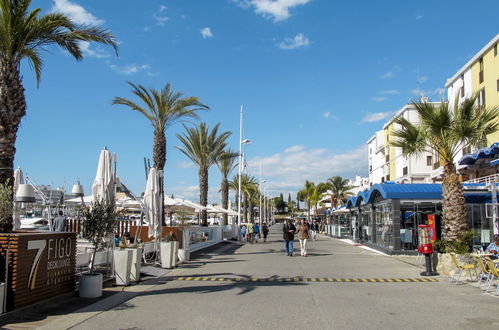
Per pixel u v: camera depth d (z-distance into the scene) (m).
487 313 8.03
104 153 11.83
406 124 14.52
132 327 6.95
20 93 9.12
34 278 8.20
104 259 11.61
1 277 7.73
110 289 10.48
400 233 21.25
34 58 11.38
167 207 24.69
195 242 24.06
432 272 13.29
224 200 43.44
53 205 24.48
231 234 39.47
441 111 13.41
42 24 9.71
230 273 13.84
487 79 31.33
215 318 7.57
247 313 7.96
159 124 22.56
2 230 8.46
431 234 16.20
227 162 42.75
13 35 9.14
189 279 12.42
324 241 35.81
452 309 8.38
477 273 12.14
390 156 52.59
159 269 13.92
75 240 9.73
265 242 34.62
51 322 7.19
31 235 8.10
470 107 13.48
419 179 43.81
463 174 31.72
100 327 6.94
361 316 7.77
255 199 82.62
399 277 12.95
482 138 13.85
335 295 9.88
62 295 9.21
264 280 12.31
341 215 46.44
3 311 7.52
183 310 8.21
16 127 9.02
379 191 22.33
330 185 73.62
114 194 11.95
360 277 12.97
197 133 34.62
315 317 7.67
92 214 9.95
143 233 21.23
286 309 8.32
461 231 13.46
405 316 7.78
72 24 10.48
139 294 9.91
